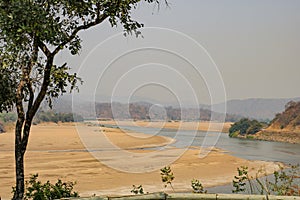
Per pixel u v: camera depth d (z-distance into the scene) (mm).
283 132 57938
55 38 5445
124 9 6074
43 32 5059
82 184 17156
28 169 20938
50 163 22875
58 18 5535
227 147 38938
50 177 18812
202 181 18688
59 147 29938
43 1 5430
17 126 6012
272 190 7402
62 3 5539
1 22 4867
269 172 19531
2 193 14812
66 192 6406
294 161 28703
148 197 5430
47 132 40000
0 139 34656
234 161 26594
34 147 29938
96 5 5891
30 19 4906
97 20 5973
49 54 5828
